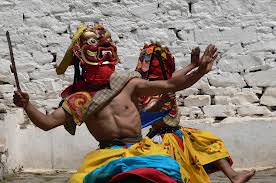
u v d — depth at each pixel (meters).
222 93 23.14
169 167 9.15
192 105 22.98
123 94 9.68
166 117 12.80
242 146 21.81
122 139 9.55
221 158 12.86
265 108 22.86
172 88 9.48
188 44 23.61
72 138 21.86
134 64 23.53
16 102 9.28
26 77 23.39
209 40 23.58
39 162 21.84
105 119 9.59
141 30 23.69
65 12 23.77
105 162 9.39
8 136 20.17
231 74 23.30
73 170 21.77
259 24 23.52
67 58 10.23
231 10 23.61
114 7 23.75
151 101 12.34
